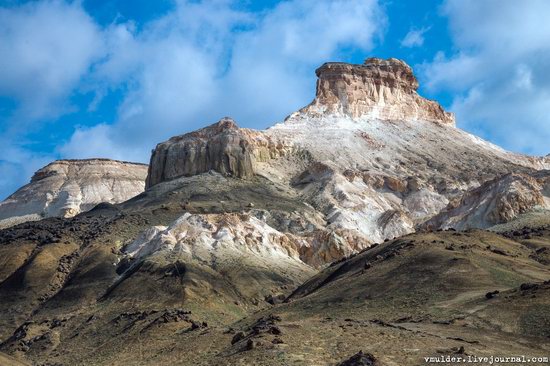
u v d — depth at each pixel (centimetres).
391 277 11938
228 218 18475
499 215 19075
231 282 15888
